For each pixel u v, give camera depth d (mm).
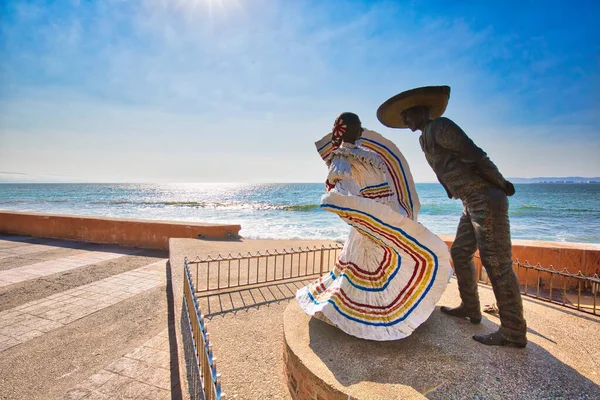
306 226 21031
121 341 4430
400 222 2609
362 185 3166
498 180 2865
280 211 32062
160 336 4578
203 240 9508
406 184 3395
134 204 42406
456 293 4160
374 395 2184
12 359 3963
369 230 2797
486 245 2869
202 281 5844
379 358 2611
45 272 7621
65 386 3459
